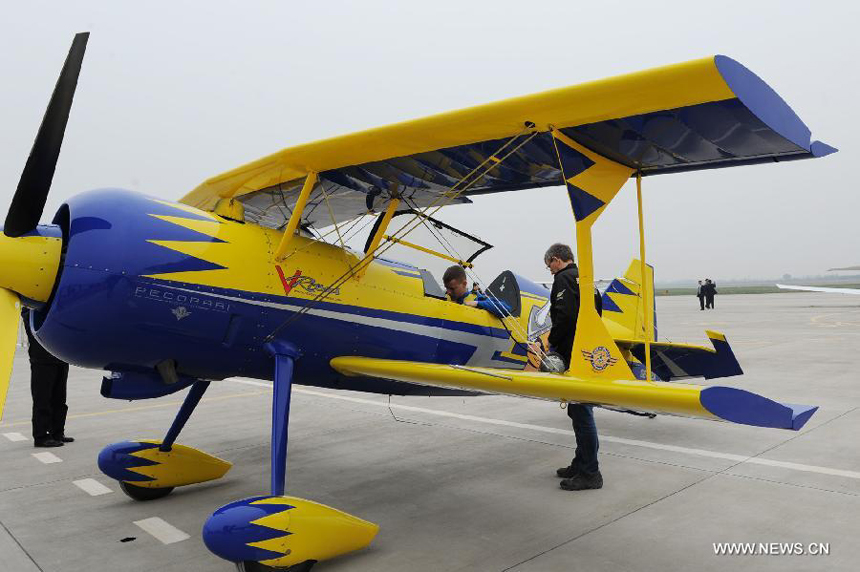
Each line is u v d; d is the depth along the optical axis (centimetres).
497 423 601
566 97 251
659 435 528
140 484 373
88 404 738
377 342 387
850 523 314
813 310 2645
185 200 427
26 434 576
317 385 386
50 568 281
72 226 294
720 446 483
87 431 584
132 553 298
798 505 343
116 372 335
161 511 360
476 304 468
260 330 335
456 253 432
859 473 399
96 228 296
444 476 423
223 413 671
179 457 389
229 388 866
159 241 308
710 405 221
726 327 1727
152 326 305
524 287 499
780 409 223
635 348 522
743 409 222
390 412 654
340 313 367
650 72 228
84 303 288
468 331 441
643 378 541
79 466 461
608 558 281
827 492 363
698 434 530
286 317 343
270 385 895
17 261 287
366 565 282
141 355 313
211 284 318
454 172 357
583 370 287
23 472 445
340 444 521
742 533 305
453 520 336
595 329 292
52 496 390
